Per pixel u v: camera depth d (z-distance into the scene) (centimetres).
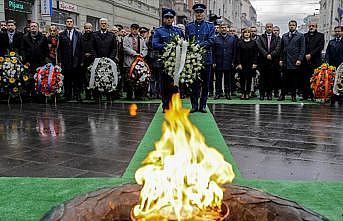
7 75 983
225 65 1143
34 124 718
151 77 1154
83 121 753
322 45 1100
